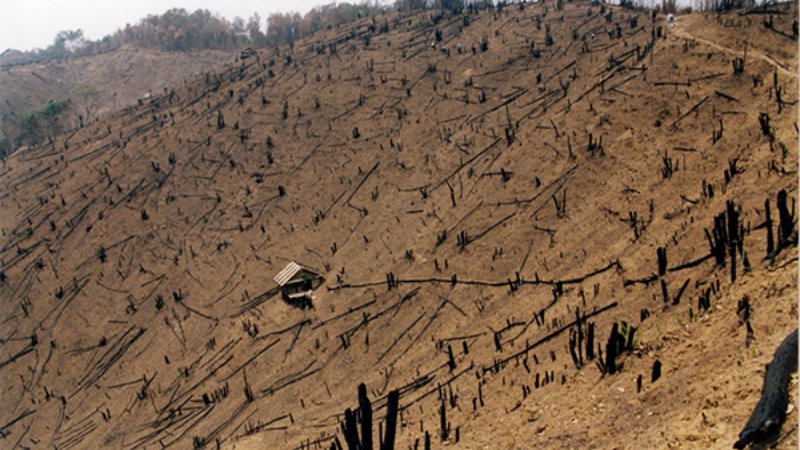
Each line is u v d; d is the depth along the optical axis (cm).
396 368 3528
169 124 7500
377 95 6800
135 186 6569
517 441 1998
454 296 3988
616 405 1870
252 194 6072
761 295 1886
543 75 5853
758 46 4353
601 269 3269
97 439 4106
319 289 4688
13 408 4703
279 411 3622
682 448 1409
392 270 4531
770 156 3055
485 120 5656
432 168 5431
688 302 2302
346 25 9262
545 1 7481
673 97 4356
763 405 1255
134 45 16462
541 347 2812
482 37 7131
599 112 4778
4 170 7719
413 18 8712
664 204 3478
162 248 5781
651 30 5597
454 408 2630
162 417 4059
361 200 5503
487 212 4575
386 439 1418
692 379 1725
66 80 15250
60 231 6291
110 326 5169
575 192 4231
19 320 5484
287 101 7231
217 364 4344
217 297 5062
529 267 3850
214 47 16325
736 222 2339
